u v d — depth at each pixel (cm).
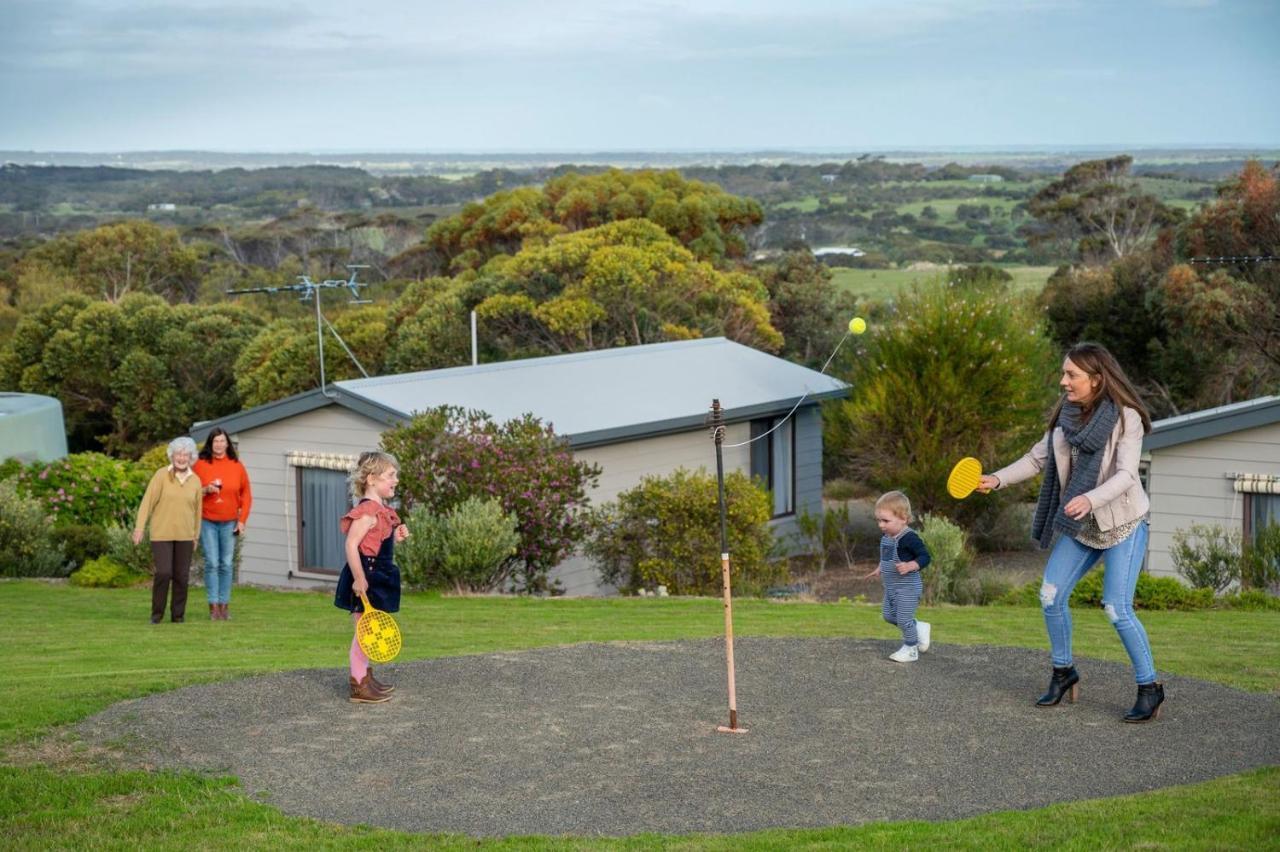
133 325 5403
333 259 7981
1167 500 1936
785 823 625
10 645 1154
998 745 740
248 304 6756
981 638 1122
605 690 859
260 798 655
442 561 1655
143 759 708
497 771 699
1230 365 3822
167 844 586
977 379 2491
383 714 800
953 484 798
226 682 870
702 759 720
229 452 1371
